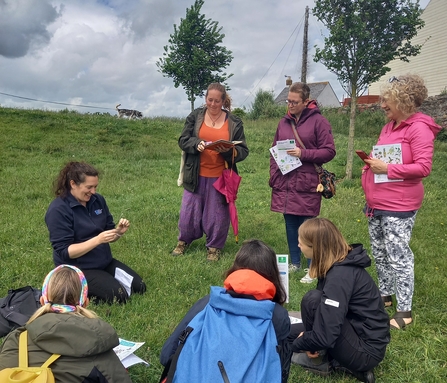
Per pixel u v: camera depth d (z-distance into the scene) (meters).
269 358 2.05
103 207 4.20
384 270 3.97
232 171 5.15
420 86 3.55
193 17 21.22
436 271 4.77
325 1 9.74
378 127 20.20
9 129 14.20
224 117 5.19
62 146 12.95
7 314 2.97
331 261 2.86
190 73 21.22
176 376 2.03
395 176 3.56
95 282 3.89
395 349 3.30
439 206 8.20
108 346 2.13
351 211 7.48
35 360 2.04
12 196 7.74
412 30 9.89
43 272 4.55
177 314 3.74
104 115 19.27
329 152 4.67
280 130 4.97
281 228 6.65
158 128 17.33
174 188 9.30
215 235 5.16
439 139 19.22
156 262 4.93
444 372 3.03
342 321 2.69
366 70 9.97
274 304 2.22
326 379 2.93
